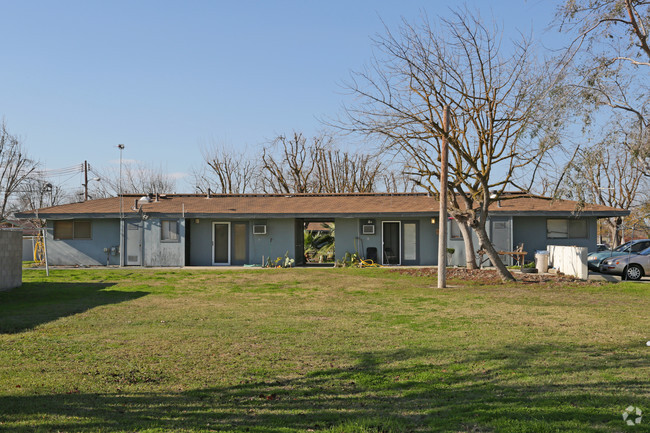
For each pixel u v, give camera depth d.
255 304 13.83
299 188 51.91
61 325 10.47
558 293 16.08
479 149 19.00
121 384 6.44
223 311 12.52
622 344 8.53
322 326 10.49
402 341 8.93
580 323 10.70
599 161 12.68
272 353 8.09
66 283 19.02
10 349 8.26
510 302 14.08
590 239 27.47
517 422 4.86
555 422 4.82
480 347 8.37
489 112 18.39
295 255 28.62
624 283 18.47
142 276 21.78
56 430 4.70
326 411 5.45
